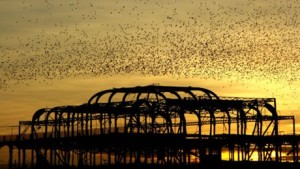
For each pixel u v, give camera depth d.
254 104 115.19
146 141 105.75
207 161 107.69
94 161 115.25
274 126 117.25
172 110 109.06
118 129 117.06
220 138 111.56
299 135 116.44
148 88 109.31
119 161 111.50
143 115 111.31
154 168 106.62
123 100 111.12
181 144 107.69
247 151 118.06
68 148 118.19
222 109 113.81
